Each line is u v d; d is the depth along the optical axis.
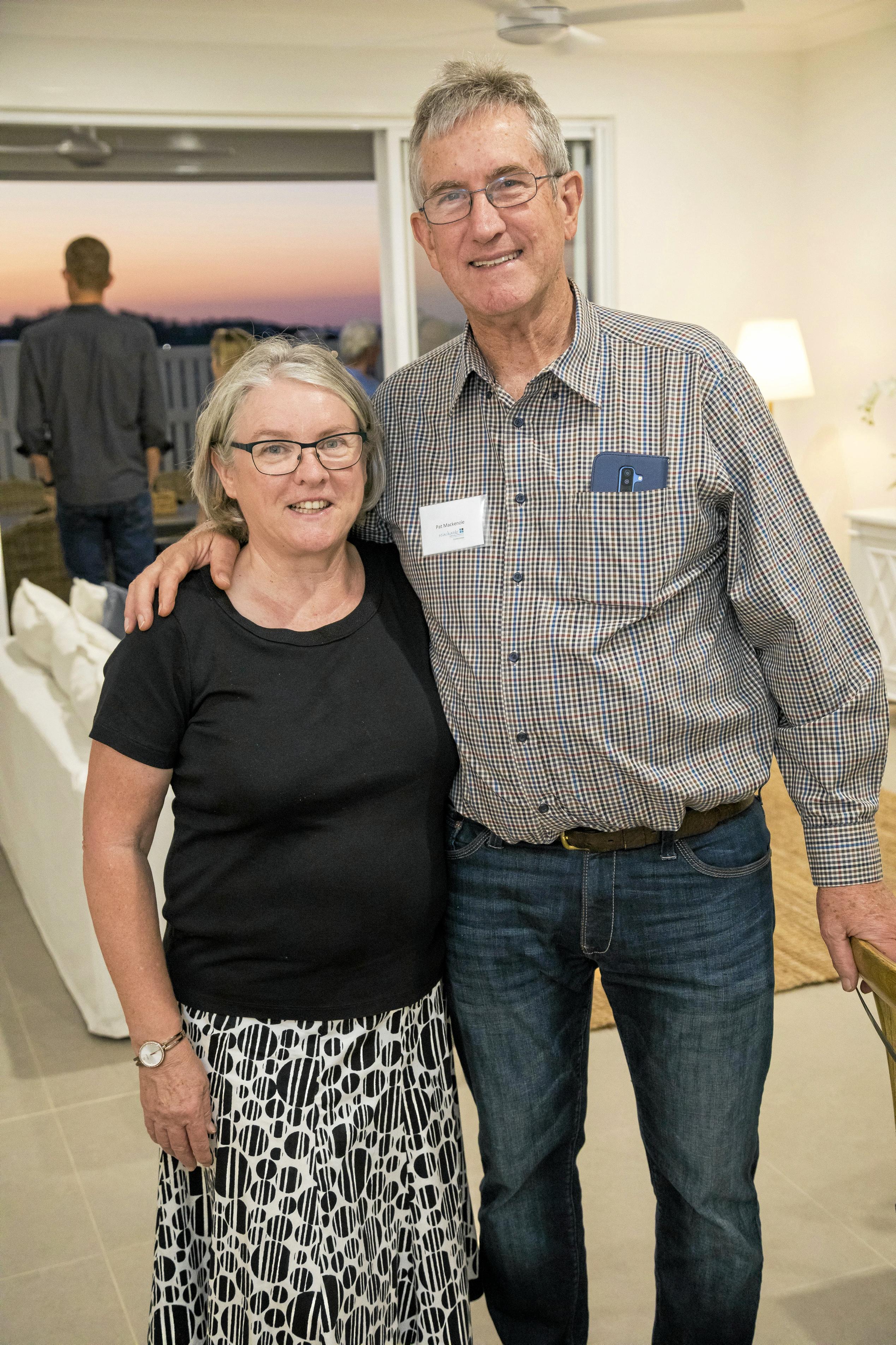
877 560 5.21
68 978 3.17
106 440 5.99
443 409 1.49
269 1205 1.39
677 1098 1.50
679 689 1.39
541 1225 1.61
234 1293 1.41
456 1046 1.69
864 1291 1.96
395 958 1.46
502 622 1.41
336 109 5.59
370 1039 1.45
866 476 6.20
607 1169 2.33
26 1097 2.69
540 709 1.39
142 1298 2.03
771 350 5.89
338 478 1.39
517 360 1.42
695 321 6.39
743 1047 1.49
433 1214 1.53
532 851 1.49
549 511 1.39
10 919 3.69
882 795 4.33
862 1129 2.43
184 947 1.47
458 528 1.44
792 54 6.20
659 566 1.37
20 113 5.26
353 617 1.47
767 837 1.55
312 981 1.42
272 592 1.45
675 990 1.47
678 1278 1.55
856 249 6.03
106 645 3.28
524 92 1.34
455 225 1.36
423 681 1.48
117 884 1.41
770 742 1.50
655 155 6.12
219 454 1.44
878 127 5.75
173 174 6.31
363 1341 1.43
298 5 4.90
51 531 6.79
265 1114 1.40
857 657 1.44
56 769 2.90
